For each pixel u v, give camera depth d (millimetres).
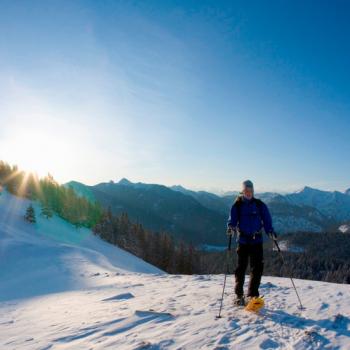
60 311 8680
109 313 7191
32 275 28094
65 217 104500
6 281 26547
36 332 6316
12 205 102125
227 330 5188
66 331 5980
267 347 4488
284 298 7605
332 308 6461
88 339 5324
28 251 40875
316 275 126250
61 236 89812
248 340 4734
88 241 90812
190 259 89000
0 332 6809
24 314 9148
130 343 4902
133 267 64125
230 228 6840
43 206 107000
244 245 6852
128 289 12008
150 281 14562
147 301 8258
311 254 146500
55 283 21328
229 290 9297
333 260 136875
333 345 4500
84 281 20453
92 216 103062
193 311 6555
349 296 7645
